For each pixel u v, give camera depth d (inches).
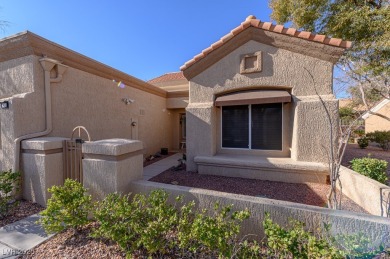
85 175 160.7
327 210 110.3
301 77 243.9
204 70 296.0
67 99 266.5
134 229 113.3
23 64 227.5
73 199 138.9
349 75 262.1
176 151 556.1
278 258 95.7
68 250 121.9
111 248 121.4
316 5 398.3
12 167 205.0
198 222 102.9
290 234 91.4
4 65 241.6
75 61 276.7
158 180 271.1
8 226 155.4
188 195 139.2
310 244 84.7
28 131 215.3
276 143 278.5
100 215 119.8
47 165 190.7
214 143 301.6
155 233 107.5
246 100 265.7
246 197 129.2
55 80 244.5
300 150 245.0
